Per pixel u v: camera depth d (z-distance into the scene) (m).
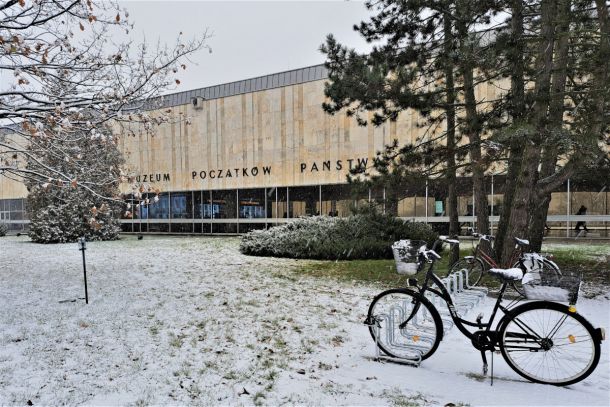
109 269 10.30
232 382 3.72
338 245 11.81
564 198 15.46
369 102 8.60
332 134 19.92
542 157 8.36
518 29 7.75
